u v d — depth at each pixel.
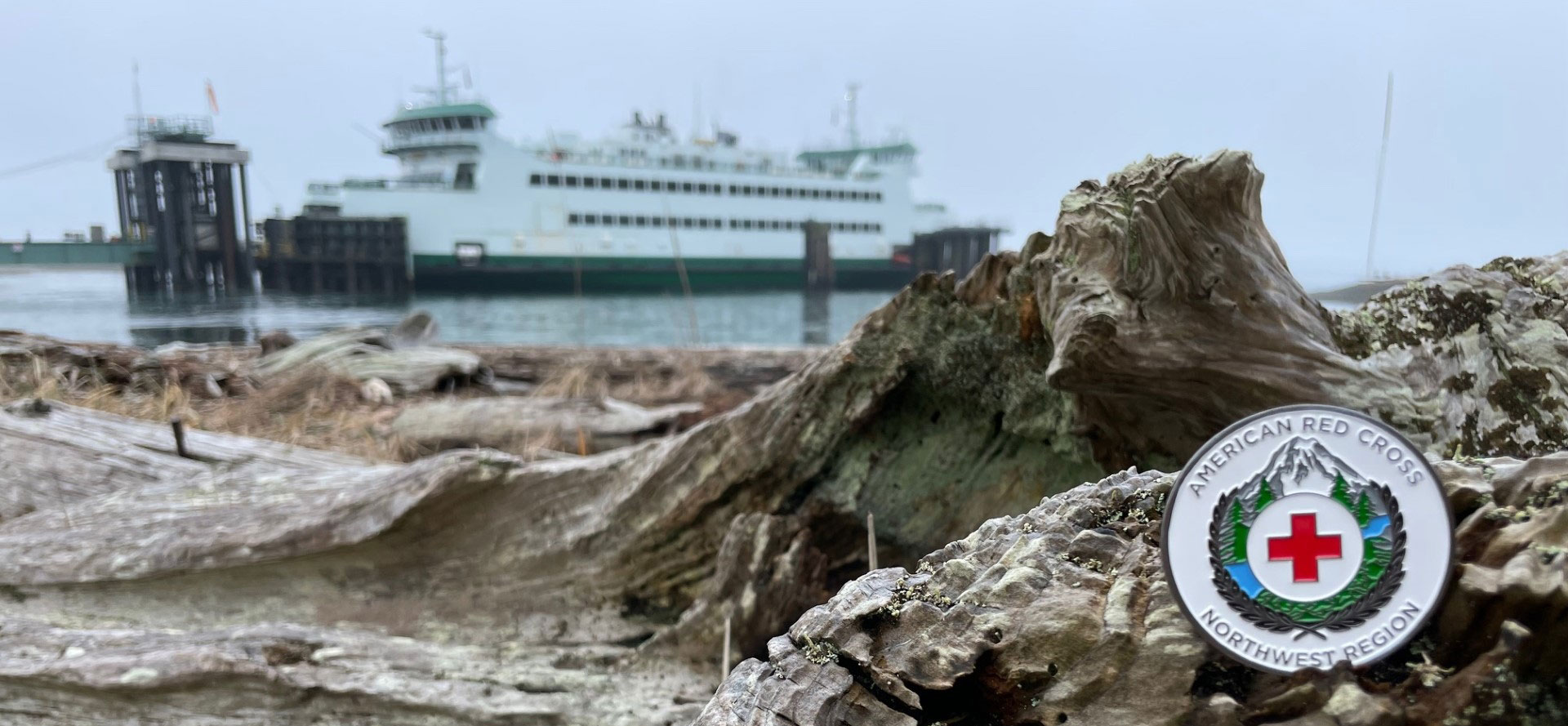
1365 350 2.78
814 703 1.26
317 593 3.75
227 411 8.37
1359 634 1.09
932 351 3.10
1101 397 2.66
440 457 3.66
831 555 3.35
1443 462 1.27
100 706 3.12
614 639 3.47
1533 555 1.05
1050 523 1.46
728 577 3.22
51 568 3.88
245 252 21.23
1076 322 2.45
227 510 4.11
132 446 5.55
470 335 17.78
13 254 19.50
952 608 1.32
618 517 3.48
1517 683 1.04
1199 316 2.44
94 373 8.67
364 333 11.16
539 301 23.05
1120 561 1.34
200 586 3.81
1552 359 2.67
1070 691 1.23
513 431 8.00
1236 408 2.47
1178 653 1.19
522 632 3.54
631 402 9.91
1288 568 1.10
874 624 1.35
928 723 1.29
